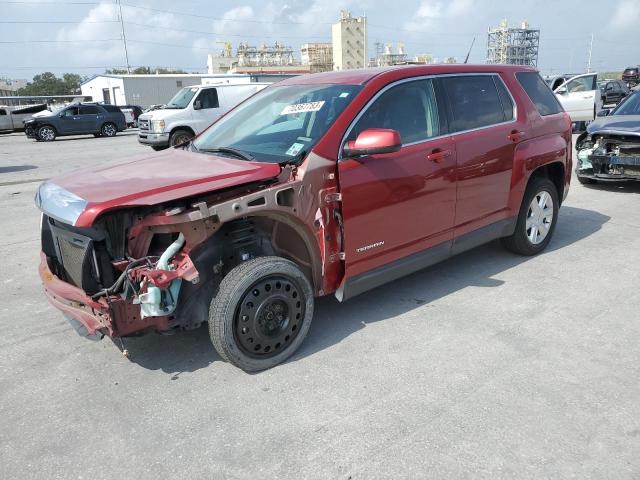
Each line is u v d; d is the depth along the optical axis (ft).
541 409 9.52
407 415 9.51
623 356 11.25
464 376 10.67
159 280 9.51
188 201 10.03
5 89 430.61
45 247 12.25
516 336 12.25
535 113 16.40
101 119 86.89
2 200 29.76
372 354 11.68
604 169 26.43
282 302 11.16
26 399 10.48
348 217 11.66
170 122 54.24
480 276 15.99
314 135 11.68
